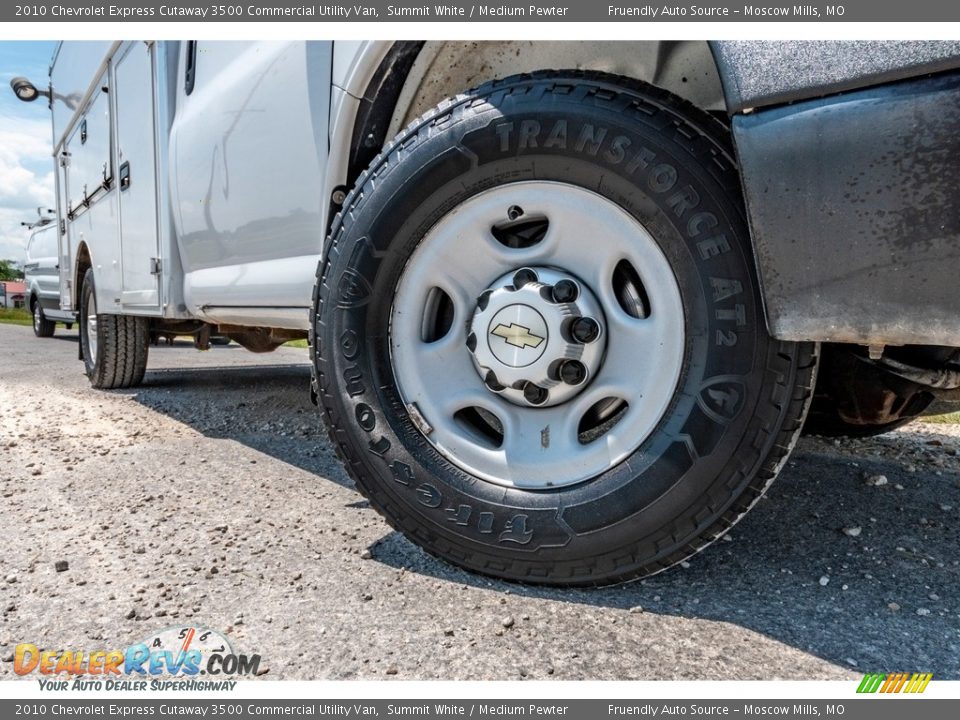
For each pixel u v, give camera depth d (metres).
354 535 1.89
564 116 1.47
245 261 2.66
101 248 4.65
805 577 1.61
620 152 1.42
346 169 1.98
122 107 3.97
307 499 2.24
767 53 1.24
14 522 2.01
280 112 2.33
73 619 1.41
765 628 1.37
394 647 1.29
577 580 1.48
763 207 1.25
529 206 1.55
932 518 2.02
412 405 1.64
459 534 1.55
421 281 1.66
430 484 1.58
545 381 1.50
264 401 4.46
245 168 2.56
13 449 2.97
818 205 1.19
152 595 1.51
